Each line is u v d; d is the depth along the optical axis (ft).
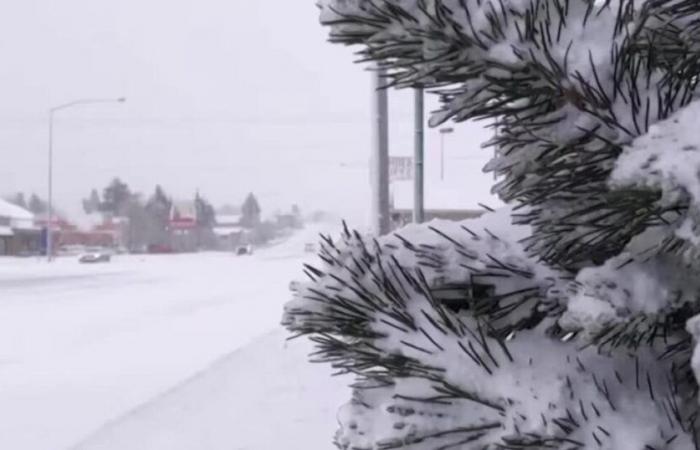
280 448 22.80
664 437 5.12
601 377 5.49
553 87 5.19
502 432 5.43
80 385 35.37
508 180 6.14
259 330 55.88
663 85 5.18
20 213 310.86
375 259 6.19
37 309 76.69
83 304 82.12
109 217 440.04
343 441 6.12
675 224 4.59
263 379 34.19
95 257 231.09
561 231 5.52
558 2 5.17
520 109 5.37
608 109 5.05
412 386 5.96
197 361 41.57
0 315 71.05
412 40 5.32
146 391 33.19
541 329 5.92
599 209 5.03
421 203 45.96
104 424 27.09
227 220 506.89
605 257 5.66
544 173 5.55
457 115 5.57
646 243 4.95
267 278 132.05
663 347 5.59
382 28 5.34
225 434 24.80
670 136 4.37
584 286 5.10
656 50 5.51
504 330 6.05
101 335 55.36
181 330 57.41
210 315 68.69
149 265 204.85
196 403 29.86
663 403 5.31
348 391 30.73
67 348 48.55
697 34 5.52
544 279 6.06
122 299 88.43
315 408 27.89
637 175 4.28
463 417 5.66
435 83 5.63
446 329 5.78
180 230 417.90
